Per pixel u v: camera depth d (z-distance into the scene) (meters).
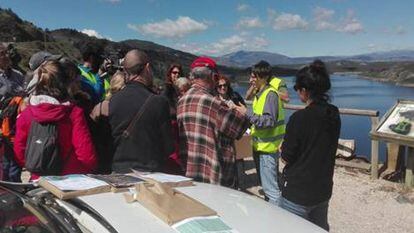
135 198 1.38
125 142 2.00
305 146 1.92
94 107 2.23
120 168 2.00
